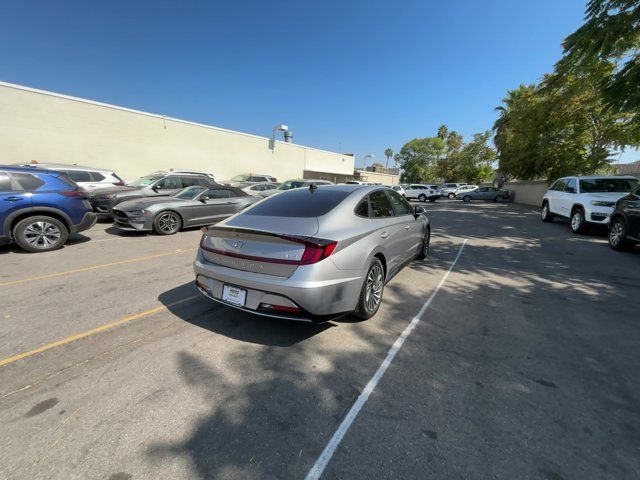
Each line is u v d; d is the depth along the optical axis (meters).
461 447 2.00
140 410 2.26
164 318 3.67
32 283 4.76
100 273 5.27
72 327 3.44
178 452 1.93
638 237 6.91
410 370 2.79
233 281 3.12
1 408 2.26
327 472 1.82
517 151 22.98
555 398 2.46
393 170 79.56
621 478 1.81
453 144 54.50
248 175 20.59
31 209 6.48
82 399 2.37
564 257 6.95
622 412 2.32
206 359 2.89
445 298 4.46
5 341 3.14
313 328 3.49
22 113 13.92
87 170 11.52
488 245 8.25
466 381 2.65
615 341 3.32
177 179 11.76
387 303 4.24
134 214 8.31
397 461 1.90
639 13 7.42
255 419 2.21
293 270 2.89
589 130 17.78
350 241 3.26
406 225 4.87
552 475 1.83
